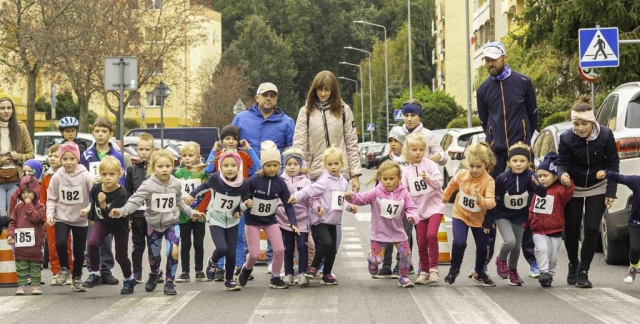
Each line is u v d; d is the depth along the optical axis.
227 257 18.67
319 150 20.81
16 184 22.84
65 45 56.38
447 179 44.09
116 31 66.19
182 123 139.12
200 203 20.62
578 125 17.95
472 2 118.88
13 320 15.49
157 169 18.14
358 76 187.12
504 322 14.55
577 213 18.47
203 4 77.19
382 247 19.19
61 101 100.31
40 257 18.81
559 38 43.69
